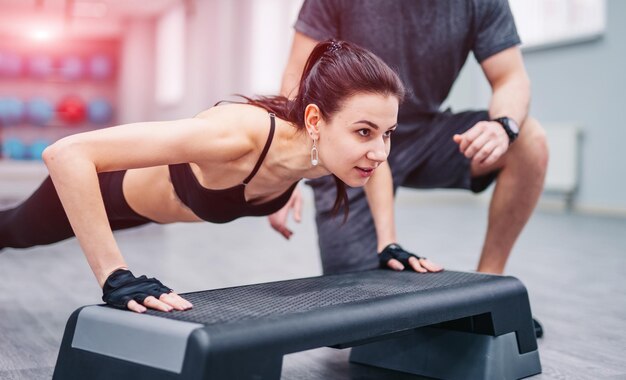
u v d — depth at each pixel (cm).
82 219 116
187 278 285
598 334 191
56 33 1168
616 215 616
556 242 418
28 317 212
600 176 646
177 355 102
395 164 200
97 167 117
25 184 464
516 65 193
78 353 116
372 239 194
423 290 136
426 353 153
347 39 193
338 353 175
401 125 200
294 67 196
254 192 143
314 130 125
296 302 123
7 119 1148
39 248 390
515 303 150
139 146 117
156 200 158
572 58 663
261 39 807
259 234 477
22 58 1183
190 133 121
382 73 120
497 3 190
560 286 267
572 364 162
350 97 120
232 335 102
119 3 1077
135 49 1190
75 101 1197
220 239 441
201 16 940
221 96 867
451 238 444
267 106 134
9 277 289
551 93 687
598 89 641
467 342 148
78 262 336
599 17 636
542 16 681
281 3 793
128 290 115
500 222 199
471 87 810
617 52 621
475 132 166
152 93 1200
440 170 204
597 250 379
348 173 125
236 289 135
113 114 1245
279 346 107
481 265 206
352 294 131
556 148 669
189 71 999
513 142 187
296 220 186
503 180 195
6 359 164
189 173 141
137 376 107
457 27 189
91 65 1205
